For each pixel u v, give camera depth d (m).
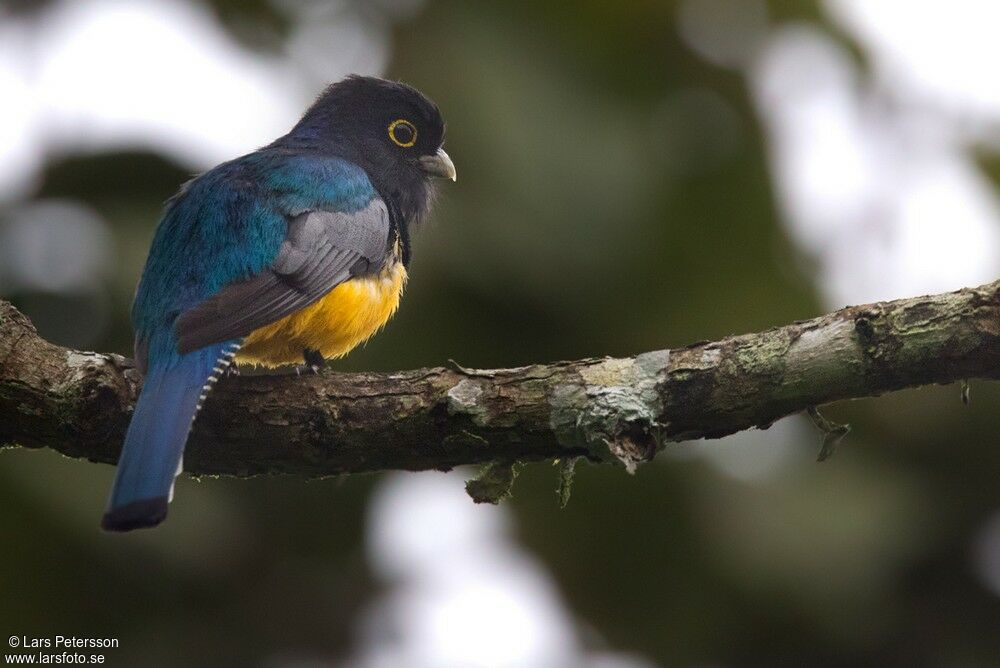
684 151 13.88
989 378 8.28
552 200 13.01
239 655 12.91
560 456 8.95
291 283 10.20
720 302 13.73
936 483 13.50
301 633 13.20
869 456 13.45
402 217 11.61
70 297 12.58
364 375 9.16
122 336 12.45
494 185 12.92
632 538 13.50
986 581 13.23
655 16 13.78
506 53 13.41
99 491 11.91
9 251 12.66
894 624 13.02
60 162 12.88
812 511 12.90
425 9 13.52
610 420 8.65
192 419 9.01
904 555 13.00
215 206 10.45
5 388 9.13
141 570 12.45
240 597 13.05
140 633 12.55
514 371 8.95
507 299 13.05
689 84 13.94
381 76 13.52
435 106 12.70
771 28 14.03
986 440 13.40
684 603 13.32
